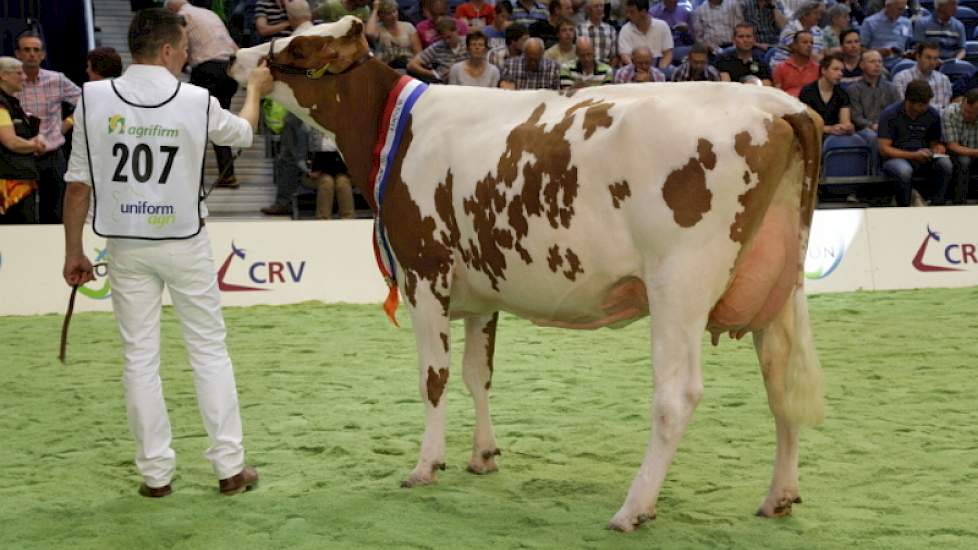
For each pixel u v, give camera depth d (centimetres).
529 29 1464
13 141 1103
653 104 437
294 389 730
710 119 431
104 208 486
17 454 590
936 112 1317
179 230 490
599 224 448
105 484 533
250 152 1409
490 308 516
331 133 544
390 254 531
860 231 1153
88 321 1009
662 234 432
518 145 473
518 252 473
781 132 427
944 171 1298
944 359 801
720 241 431
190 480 536
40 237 1066
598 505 485
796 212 442
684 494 499
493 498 495
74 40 1456
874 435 596
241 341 905
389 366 802
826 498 489
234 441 509
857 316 994
